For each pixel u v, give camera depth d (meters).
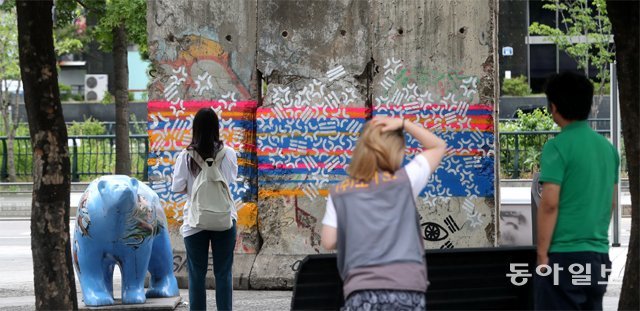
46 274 7.55
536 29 29.70
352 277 5.21
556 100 5.99
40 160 7.55
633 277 7.00
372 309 5.12
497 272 6.34
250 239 11.62
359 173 5.37
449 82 11.32
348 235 5.26
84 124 31.59
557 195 5.84
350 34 11.49
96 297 9.93
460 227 11.29
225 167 8.62
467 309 6.31
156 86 11.70
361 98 11.48
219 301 8.76
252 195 11.70
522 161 23.61
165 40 11.70
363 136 5.43
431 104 11.34
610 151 6.03
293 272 11.45
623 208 20.58
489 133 11.27
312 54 11.54
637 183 7.05
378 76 11.45
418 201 11.33
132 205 9.55
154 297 10.66
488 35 11.26
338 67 11.50
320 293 6.01
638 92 7.02
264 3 11.58
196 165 8.55
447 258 6.24
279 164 11.60
